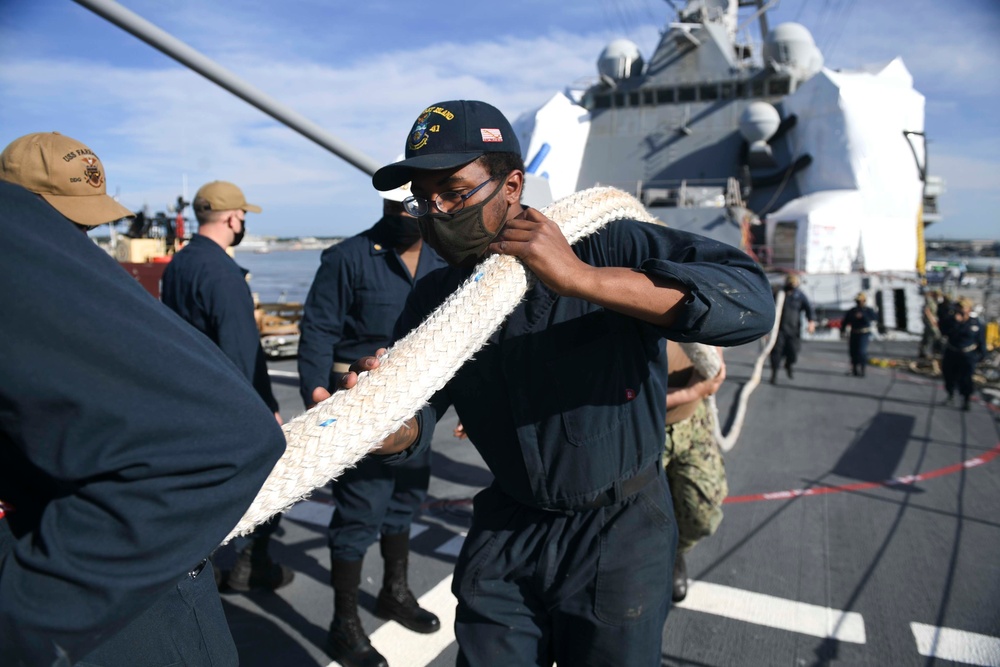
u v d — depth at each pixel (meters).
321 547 4.27
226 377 0.92
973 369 8.83
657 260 1.32
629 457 1.66
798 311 10.81
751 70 19.30
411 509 3.34
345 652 2.99
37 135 1.53
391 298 3.18
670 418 2.99
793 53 19.39
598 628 1.63
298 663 3.02
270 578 3.67
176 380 0.86
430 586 3.75
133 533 0.83
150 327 0.89
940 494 5.37
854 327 11.50
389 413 1.26
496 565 1.72
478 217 1.48
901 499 5.25
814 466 6.15
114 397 0.82
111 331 0.83
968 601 3.60
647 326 1.61
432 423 1.71
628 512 1.67
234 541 3.64
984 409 9.05
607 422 1.61
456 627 1.76
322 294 3.21
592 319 1.59
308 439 1.18
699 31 19.42
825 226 16.64
